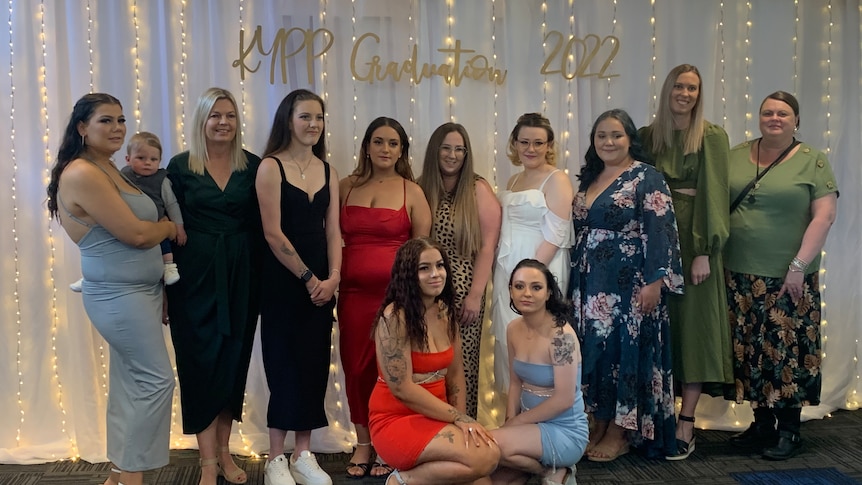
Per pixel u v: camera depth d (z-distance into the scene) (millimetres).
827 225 3010
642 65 3424
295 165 2732
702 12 3414
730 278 3164
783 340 3049
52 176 2479
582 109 3420
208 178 2662
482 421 3367
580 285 3037
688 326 3088
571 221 3062
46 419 3172
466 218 2900
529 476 2631
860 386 3717
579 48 3383
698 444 3266
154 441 2584
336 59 3244
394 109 3299
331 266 2795
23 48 3049
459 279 2906
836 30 3566
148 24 3105
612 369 2977
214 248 2674
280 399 2746
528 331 2619
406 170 2967
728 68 3500
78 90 3084
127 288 2484
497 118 3383
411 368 2426
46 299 3135
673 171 3078
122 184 2492
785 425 3135
